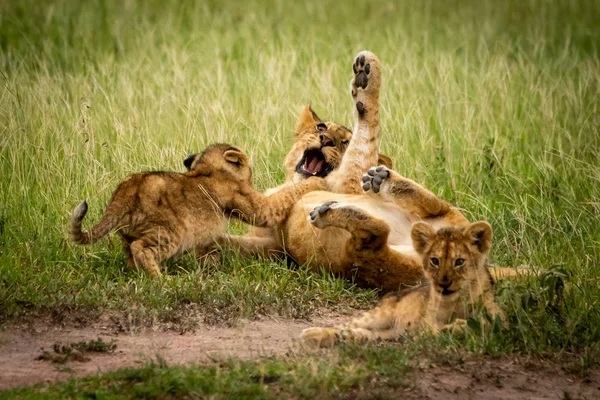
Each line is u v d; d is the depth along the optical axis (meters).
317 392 8.00
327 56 22.00
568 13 27.55
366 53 13.09
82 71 19.72
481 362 8.98
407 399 8.11
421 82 19.06
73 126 15.20
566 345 9.53
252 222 12.28
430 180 15.15
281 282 11.36
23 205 13.30
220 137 15.66
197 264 11.88
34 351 9.09
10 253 11.80
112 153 14.85
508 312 9.70
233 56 22.06
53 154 14.41
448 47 23.38
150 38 22.06
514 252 12.77
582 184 15.11
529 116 17.67
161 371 8.19
